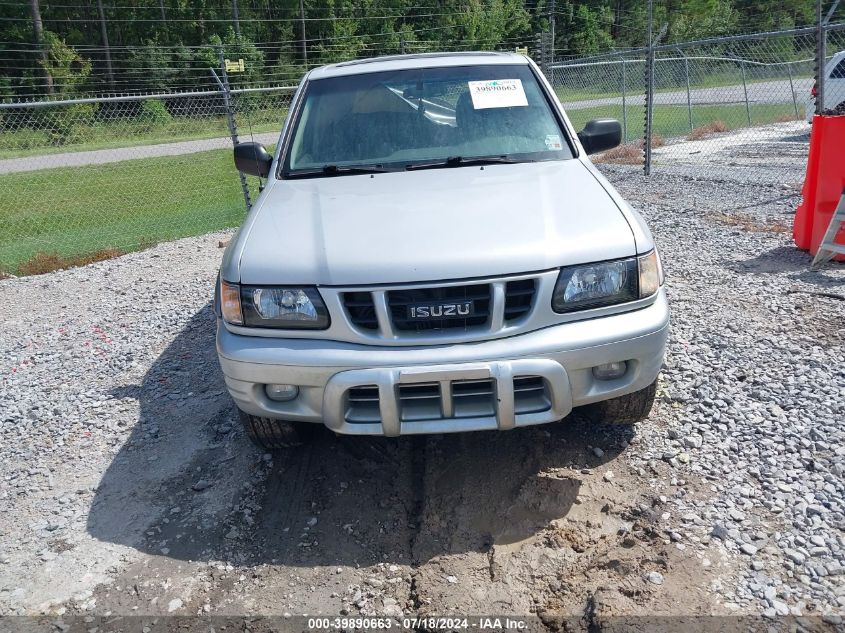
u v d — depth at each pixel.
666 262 6.34
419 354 2.72
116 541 2.99
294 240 3.04
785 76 19.86
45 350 5.57
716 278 5.78
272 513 3.11
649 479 3.12
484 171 3.63
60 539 3.02
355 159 3.91
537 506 3.00
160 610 2.57
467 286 2.75
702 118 19.59
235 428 3.86
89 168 19.33
